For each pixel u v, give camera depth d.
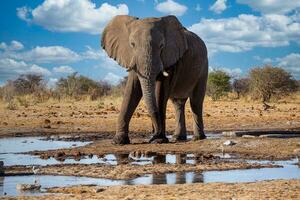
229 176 11.16
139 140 18.67
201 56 19.09
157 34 16.95
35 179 10.90
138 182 10.52
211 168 12.12
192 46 18.70
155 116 16.66
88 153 15.37
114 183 10.43
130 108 17.17
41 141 19.22
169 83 17.67
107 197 8.80
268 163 13.04
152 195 8.89
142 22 17.38
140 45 16.73
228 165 12.50
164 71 16.67
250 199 8.48
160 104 17.39
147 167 12.25
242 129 23.84
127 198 8.66
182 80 18.39
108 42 18.14
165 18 17.59
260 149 15.38
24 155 15.14
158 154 15.07
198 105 19.25
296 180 10.28
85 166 12.55
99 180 10.80
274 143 16.06
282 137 19.02
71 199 8.67
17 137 20.81
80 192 9.38
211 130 23.64
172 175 11.34
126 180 10.75
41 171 11.80
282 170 11.98
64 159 14.27
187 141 18.02
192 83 18.83
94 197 8.83
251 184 9.84
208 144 16.33
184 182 10.48
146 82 16.41
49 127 24.05
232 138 17.11
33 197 8.86
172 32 17.52
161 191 9.23
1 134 21.70
